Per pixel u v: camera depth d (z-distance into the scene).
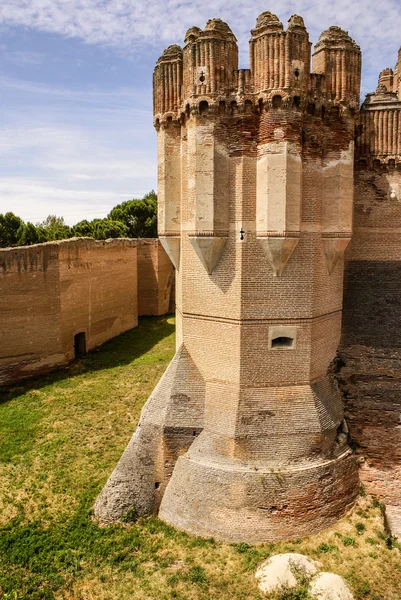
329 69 13.03
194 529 13.30
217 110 12.82
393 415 14.55
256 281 13.20
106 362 30.06
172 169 14.56
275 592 11.27
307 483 13.09
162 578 11.88
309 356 13.62
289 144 12.48
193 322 14.22
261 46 12.39
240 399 13.42
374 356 14.84
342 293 14.91
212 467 13.24
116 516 13.79
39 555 12.68
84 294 31.22
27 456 17.91
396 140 14.48
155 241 44.41
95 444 18.88
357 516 13.92
